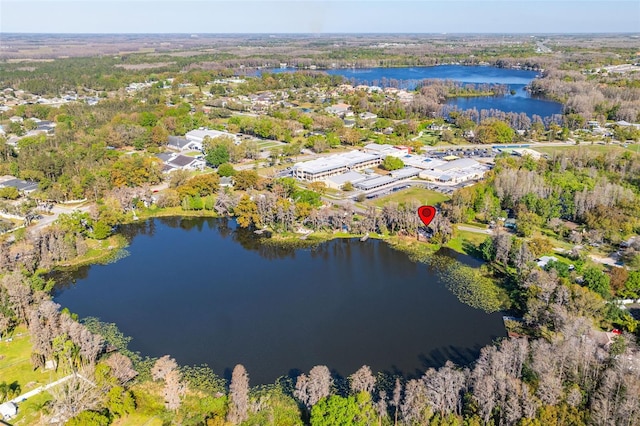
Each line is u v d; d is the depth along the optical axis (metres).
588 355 143.75
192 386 154.25
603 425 123.38
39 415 138.12
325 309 199.12
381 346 174.62
